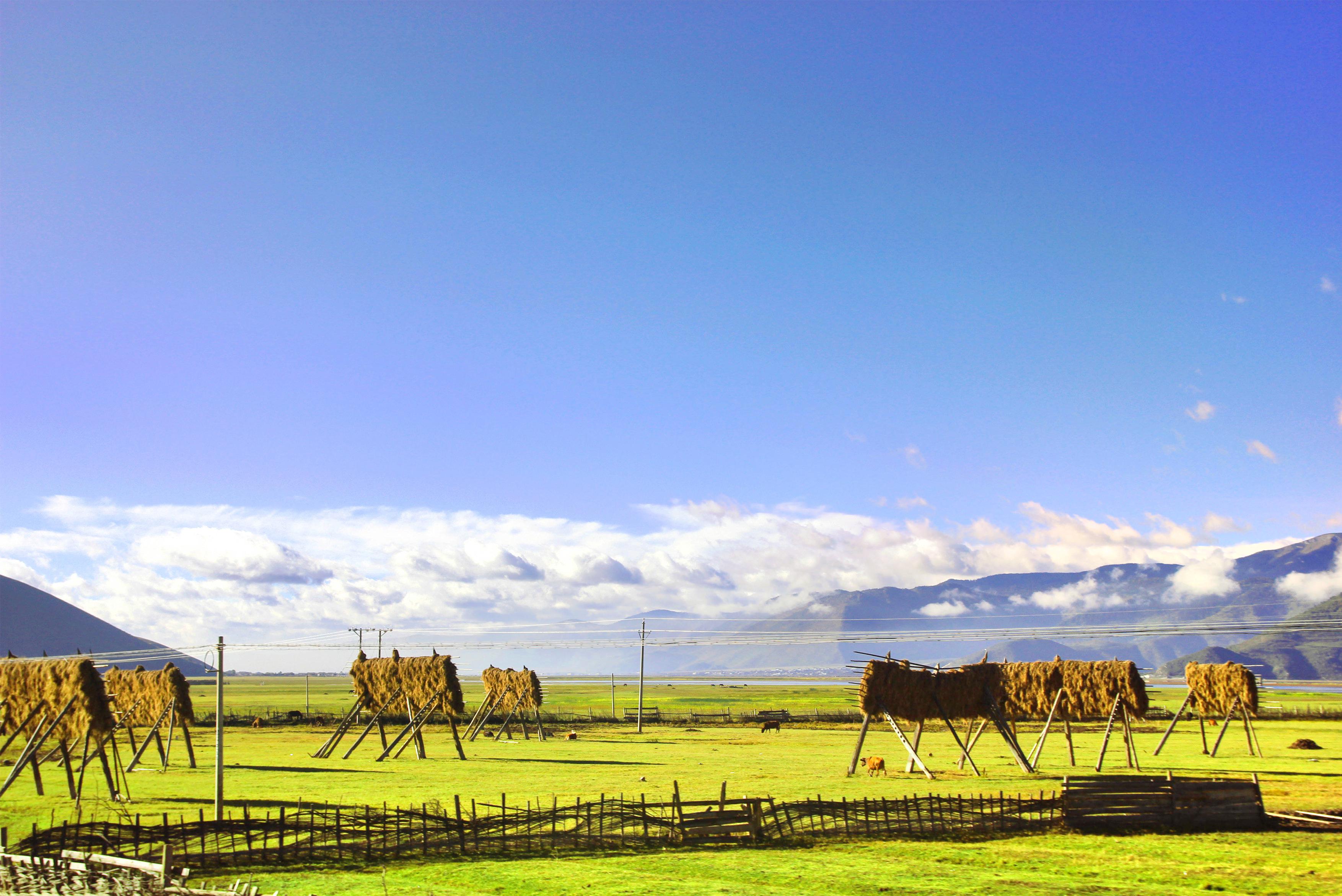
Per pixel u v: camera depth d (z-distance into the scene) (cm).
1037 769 4862
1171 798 2898
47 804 3581
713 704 16050
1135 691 4859
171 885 2170
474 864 2427
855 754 4566
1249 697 5819
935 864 2406
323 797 3725
